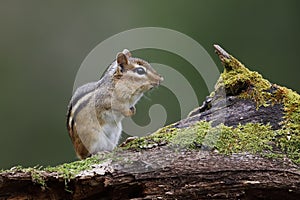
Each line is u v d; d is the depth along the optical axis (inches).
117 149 310.3
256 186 287.9
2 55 869.8
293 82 818.8
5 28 883.4
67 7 893.2
